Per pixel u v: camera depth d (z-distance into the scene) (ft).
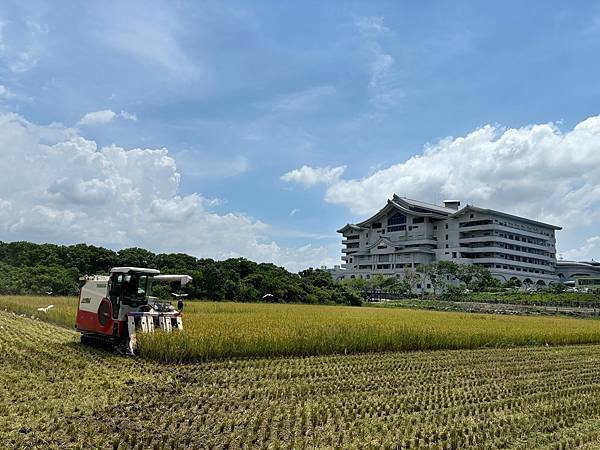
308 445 31.32
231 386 47.34
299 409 39.68
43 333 78.33
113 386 44.73
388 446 31.14
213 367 57.47
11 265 180.65
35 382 44.80
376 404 42.27
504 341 93.45
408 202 426.51
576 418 39.70
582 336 104.78
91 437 31.01
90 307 66.85
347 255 461.78
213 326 73.15
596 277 363.15
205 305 150.00
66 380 46.29
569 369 66.23
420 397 45.62
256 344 66.85
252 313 119.75
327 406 40.96
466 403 44.47
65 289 169.89
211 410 38.34
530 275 401.08
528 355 79.92
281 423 35.22
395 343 80.33
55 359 55.98
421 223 411.54
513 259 399.24
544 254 430.20
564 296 270.87
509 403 44.39
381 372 58.95
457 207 457.27
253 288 209.67
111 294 64.28
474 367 65.31
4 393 40.55
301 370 57.77
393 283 347.77
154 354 59.57
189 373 52.85
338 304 235.81
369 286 362.74
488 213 382.22
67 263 193.47
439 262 351.87
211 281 197.06
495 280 336.90
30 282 167.43
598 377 60.49
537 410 42.45
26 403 38.06
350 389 48.14
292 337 69.97
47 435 31.27
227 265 224.94
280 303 203.92
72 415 35.47
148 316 63.10
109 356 59.88
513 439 34.09
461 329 93.97
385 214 435.12
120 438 30.96
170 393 43.32
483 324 111.65
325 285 251.60
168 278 68.69
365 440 32.60
